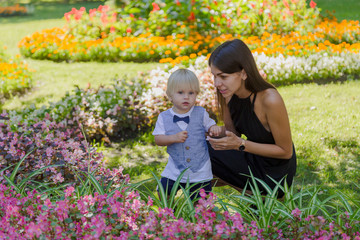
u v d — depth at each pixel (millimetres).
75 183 3414
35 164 3635
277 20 11500
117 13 12430
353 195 3943
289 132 2934
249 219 2621
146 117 5922
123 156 5211
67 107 5875
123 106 5992
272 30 11336
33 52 10695
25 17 19969
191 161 3191
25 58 10820
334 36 10648
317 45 10133
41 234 2182
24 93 8172
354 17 14016
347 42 10703
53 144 3750
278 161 3094
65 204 2342
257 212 2641
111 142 5695
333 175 4430
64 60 10453
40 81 8773
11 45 13297
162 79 6926
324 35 10719
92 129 5582
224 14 11258
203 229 2207
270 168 3117
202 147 3236
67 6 22469
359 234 2365
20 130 4402
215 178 3436
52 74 9242
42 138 3922
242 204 2746
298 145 5125
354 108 6344
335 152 4922
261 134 3033
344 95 7023
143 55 10023
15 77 8266
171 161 3270
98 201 2482
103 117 5863
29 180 3344
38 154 3693
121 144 5629
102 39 11297
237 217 2316
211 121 3340
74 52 10406
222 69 2752
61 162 3518
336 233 2342
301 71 7977
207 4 11297
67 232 2248
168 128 3236
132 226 2336
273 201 2574
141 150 5398
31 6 23094
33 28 16500
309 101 6805
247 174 3215
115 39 10742
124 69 9320
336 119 5934
